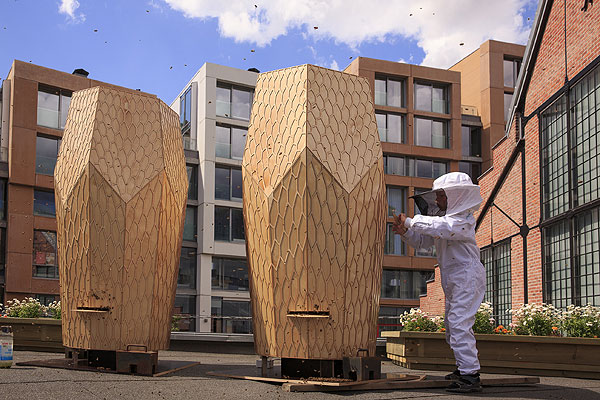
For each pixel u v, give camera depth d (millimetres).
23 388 5242
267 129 6656
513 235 14883
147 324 7129
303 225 6227
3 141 34531
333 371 6277
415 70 42844
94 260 7059
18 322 10852
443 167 43531
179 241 7801
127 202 7086
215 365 8727
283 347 6309
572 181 12398
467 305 6027
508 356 9023
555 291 12953
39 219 34125
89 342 7090
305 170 6234
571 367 8828
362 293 6383
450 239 6105
